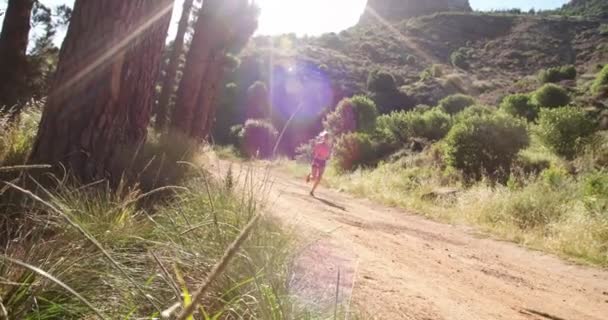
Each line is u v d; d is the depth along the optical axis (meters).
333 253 4.09
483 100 78.88
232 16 12.12
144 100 5.51
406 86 88.25
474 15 133.88
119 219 3.27
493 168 14.55
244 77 64.75
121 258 2.53
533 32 118.31
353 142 22.53
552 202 9.48
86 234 1.21
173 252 2.59
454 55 110.38
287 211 5.52
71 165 4.54
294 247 3.02
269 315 1.99
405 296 3.38
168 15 5.76
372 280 3.57
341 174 21.06
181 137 8.08
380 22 162.00
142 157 5.35
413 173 15.68
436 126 25.62
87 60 4.81
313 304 2.33
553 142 15.87
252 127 22.19
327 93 78.38
